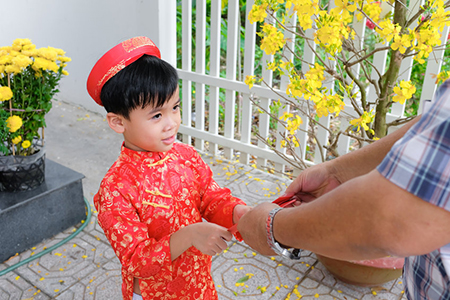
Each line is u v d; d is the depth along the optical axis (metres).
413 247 0.59
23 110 2.28
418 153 0.56
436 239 0.58
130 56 1.17
